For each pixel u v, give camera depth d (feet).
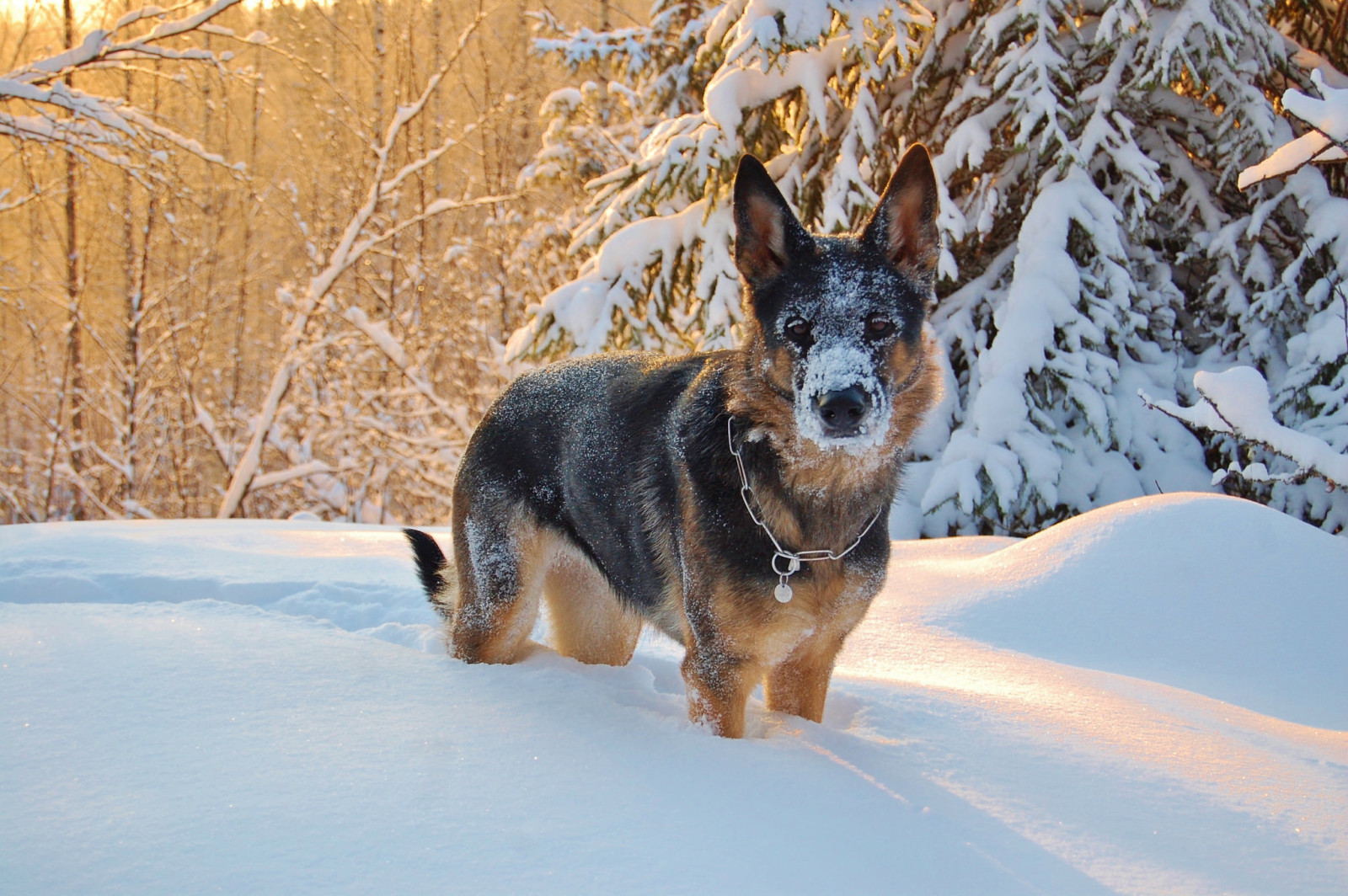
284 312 46.21
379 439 42.93
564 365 12.44
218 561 16.89
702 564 9.29
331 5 61.31
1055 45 25.55
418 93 63.10
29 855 6.09
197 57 35.37
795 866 6.57
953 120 28.37
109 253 52.13
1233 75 25.49
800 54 27.17
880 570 9.82
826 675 10.19
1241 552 15.57
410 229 59.57
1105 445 24.68
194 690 9.23
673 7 41.14
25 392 51.11
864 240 9.86
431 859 6.29
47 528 20.45
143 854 6.16
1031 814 7.77
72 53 33.53
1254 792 8.42
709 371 10.34
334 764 7.68
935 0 28.32
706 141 27.20
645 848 6.61
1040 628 14.97
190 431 50.26
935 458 26.45
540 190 54.75
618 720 9.13
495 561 11.76
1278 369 25.08
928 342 10.32
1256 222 24.77
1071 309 24.43
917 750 9.11
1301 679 13.42
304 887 5.90
